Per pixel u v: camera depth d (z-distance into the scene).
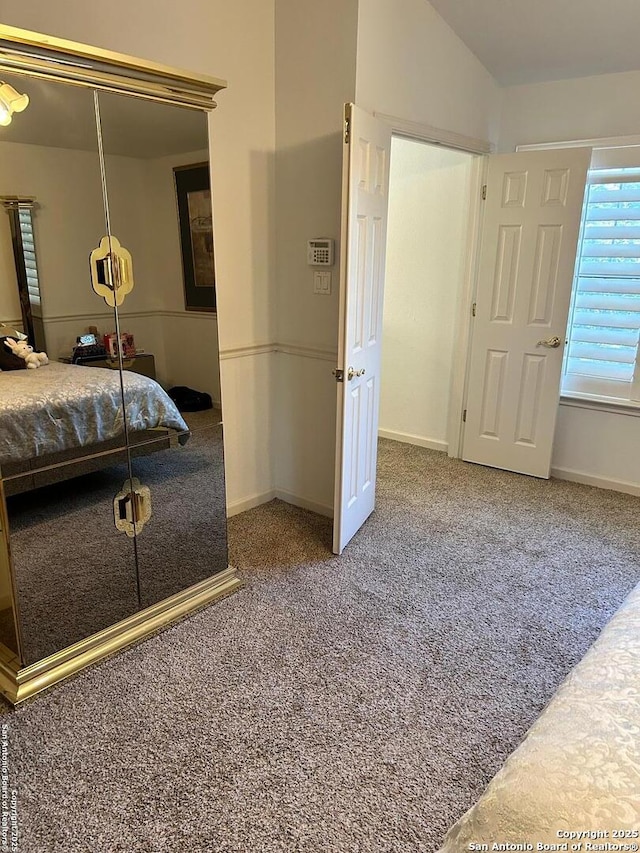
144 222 2.04
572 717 1.03
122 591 2.20
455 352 4.12
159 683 2.00
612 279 3.45
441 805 1.56
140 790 1.59
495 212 3.66
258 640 2.23
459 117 3.32
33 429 1.85
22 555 1.87
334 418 3.09
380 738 1.78
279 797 1.58
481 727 1.83
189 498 2.38
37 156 1.74
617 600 2.52
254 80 2.83
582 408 3.69
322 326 3.02
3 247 1.73
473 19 2.98
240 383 3.14
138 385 2.13
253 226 3.00
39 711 1.87
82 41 2.24
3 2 2.03
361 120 2.37
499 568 2.76
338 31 2.61
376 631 2.29
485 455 4.06
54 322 1.87
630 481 3.62
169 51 2.50
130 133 1.94
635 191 3.30
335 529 2.81
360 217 2.50
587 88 3.36
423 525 3.19
